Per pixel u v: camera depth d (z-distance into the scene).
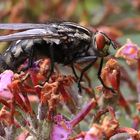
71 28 0.10
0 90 0.09
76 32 0.10
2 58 0.10
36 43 0.10
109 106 0.10
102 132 0.09
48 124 0.09
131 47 0.11
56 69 0.10
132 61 0.11
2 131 0.10
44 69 0.10
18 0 0.15
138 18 0.15
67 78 0.10
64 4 0.15
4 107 0.10
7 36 0.10
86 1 0.15
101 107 0.10
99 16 0.15
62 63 0.10
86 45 0.10
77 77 0.10
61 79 0.10
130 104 0.12
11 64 0.10
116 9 0.15
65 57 0.10
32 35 0.10
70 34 0.10
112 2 0.15
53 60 0.10
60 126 0.09
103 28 0.13
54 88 0.09
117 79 0.10
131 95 0.12
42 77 0.10
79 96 0.10
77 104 0.10
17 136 0.10
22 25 0.10
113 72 0.10
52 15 0.15
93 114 0.10
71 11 0.15
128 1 0.15
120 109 0.11
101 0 0.15
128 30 0.15
